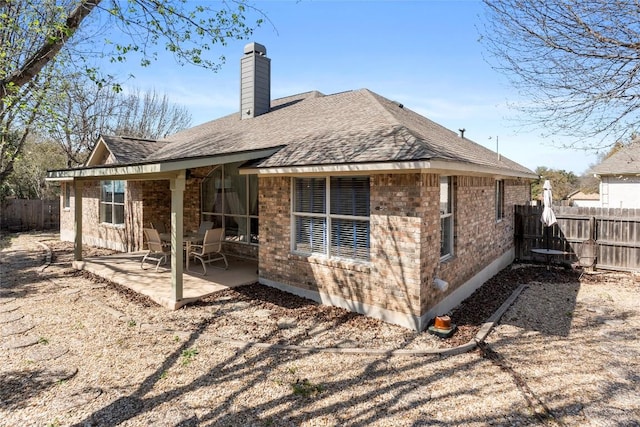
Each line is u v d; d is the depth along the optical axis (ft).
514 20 19.31
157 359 17.93
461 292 28.35
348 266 24.81
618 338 21.49
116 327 21.91
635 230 38.01
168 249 44.04
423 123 37.40
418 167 19.63
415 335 21.18
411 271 21.80
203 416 13.50
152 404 14.21
